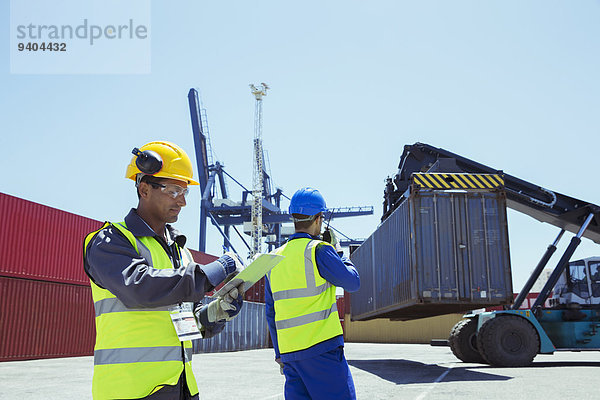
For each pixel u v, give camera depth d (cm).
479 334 1230
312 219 307
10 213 1717
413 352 2322
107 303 176
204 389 824
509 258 1056
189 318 184
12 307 1666
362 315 1691
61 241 1908
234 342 2491
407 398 671
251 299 2944
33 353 1712
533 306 1380
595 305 1369
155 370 172
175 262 200
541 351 1227
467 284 1040
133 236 181
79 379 1029
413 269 1044
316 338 271
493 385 814
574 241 1341
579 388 770
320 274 282
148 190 195
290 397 278
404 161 1420
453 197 1077
